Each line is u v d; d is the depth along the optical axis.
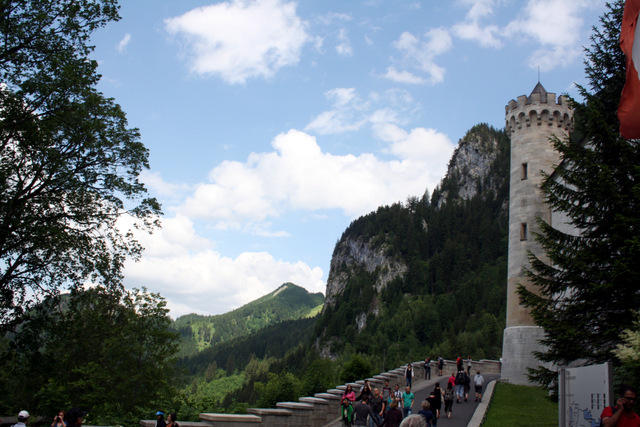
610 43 24.11
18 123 27.30
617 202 20.41
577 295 21.83
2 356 30.19
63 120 29.08
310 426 25.05
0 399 32.62
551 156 47.62
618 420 9.57
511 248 47.66
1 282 28.84
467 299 199.12
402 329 192.62
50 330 30.83
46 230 27.61
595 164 21.27
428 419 20.31
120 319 40.03
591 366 12.53
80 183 30.44
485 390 39.06
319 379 38.81
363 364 44.25
